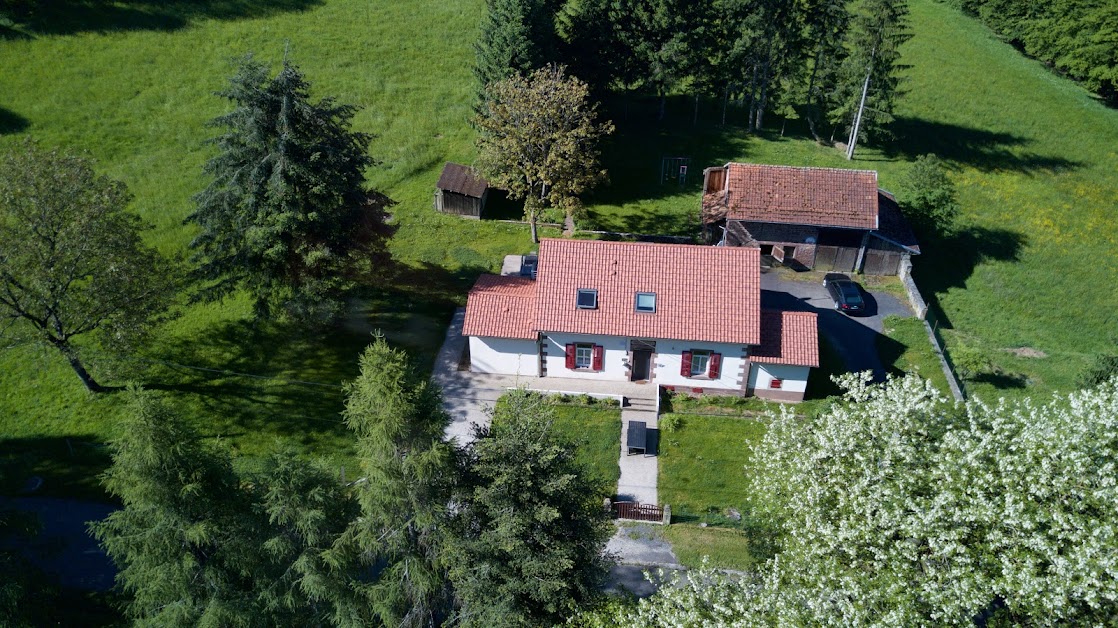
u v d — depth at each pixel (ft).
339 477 101.45
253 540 69.72
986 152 217.15
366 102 195.93
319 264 115.96
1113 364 119.34
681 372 123.75
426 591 72.33
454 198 163.02
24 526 76.54
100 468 105.19
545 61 169.99
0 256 98.63
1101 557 61.00
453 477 72.84
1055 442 68.90
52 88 181.27
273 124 111.75
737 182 154.10
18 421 111.55
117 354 113.50
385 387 66.08
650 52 182.70
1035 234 181.16
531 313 123.34
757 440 115.85
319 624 73.87
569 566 70.85
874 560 71.77
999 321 151.43
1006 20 300.20
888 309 145.18
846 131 205.05
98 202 103.81
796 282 151.53
